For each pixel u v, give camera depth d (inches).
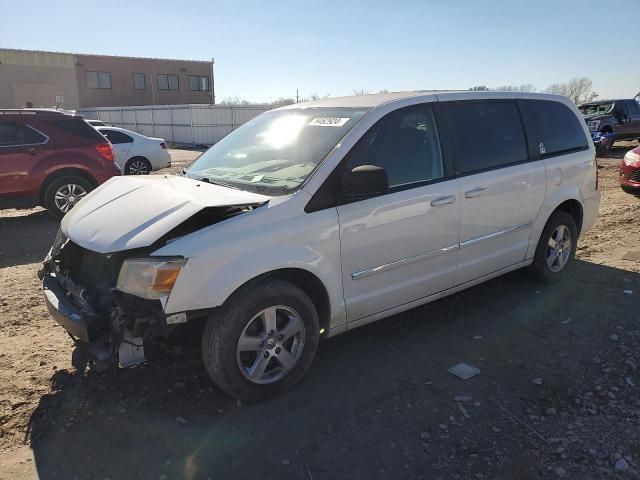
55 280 138.4
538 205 186.5
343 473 104.0
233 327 118.5
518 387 133.4
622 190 422.0
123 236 116.8
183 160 850.8
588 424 117.6
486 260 172.9
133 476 103.5
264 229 121.0
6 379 136.9
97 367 121.3
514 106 183.9
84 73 1903.3
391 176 143.9
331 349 155.2
